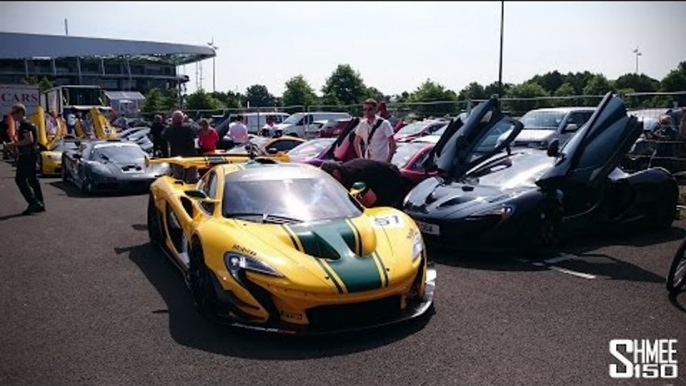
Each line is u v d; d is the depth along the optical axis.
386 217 4.76
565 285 5.04
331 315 3.73
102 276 5.51
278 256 3.88
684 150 9.84
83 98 27.30
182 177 6.53
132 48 52.75
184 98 45.00
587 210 6.55
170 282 5.29
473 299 4.66
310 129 22.83
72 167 13.10
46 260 6.16
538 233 5.90
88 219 8.74
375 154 8.03
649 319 4.20
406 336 3.89
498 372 3.36
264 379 3.30
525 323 4.12
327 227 4.27
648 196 7.04
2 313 4.46
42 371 3.43
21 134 9.11
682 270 4.70
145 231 7.78
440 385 3.22
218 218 4.52
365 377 3.32
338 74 51.16
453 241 5.89
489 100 6.96
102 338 3.93
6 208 9.91
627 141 6.16
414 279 4.09
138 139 22.38
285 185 4.94
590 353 3.62
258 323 3.81
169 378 3.32
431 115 18.42
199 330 4.05
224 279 3.89
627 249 6.36
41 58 54.47
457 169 6.85
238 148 13.39
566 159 5.99
